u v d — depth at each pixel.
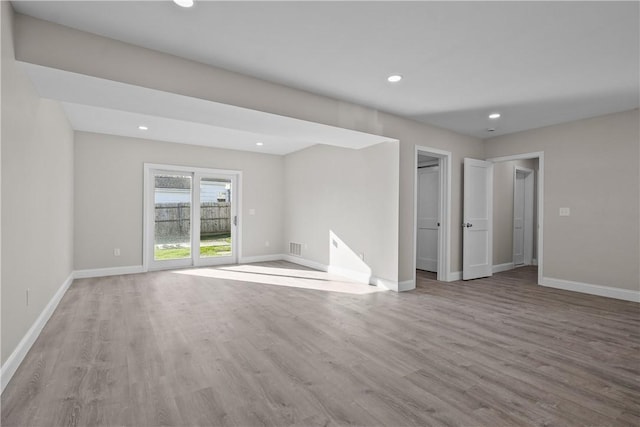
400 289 4.53
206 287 4.62
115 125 4.87
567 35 2.46
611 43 2.56
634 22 2.28
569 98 3.76
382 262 4.71
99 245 5.36
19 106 2.31
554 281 4.78
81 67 2.46
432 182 6.18
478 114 4.38
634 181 4.09
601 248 4.34
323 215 6.00
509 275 5.75
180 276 5.39
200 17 2.28
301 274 5.62
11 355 2.13
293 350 2.54
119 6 2.16
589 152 4.47
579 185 4.56
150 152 5.83
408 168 4.62
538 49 2.67
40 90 2.76
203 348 2.56
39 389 1.96
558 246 4.75
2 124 1.97
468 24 2.33
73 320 3.19
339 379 2.11
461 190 5.38
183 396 1.90
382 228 4.72
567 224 4.66
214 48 2.71
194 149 6.28
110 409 1.76
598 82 3.32
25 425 1.63
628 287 4.11
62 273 4.08
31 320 2.62
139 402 1.83
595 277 4.39
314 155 6.27
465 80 3.30
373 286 4.75
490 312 3.55
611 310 3.64
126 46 2.63
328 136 4.26
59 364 2.28
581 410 1.79
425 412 1.77
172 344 2.63
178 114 3.39
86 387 1.98
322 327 3.06
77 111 4.18
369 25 2.36
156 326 3.04
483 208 5.57
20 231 2.34
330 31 2.44
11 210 2.14
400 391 1.97
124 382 2.04
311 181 6.36
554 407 1.82
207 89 2.99
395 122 4.43
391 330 2.99
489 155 5.66
